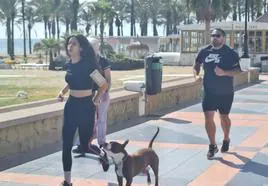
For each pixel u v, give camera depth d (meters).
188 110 15.76
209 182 7.69
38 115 9.97
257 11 78.38
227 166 8.67
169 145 10.38
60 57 47.16
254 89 23.14
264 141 10.87
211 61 9.18
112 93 13.88
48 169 8.41
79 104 7.11
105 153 7.06
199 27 48.16
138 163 6.74
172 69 41.16
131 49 56.62
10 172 8.23
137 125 12.87
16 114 9.91
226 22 46.38
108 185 7.50
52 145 10.34
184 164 8.78
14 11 75.81
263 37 44.91
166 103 16.34
